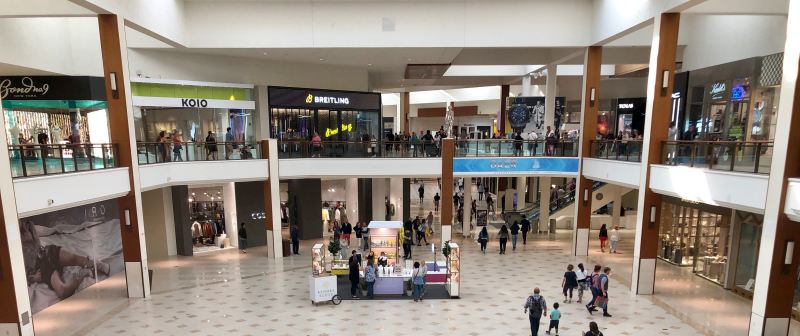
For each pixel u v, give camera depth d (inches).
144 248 538.3
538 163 743.7
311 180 859.4
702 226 610.9
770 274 362.6
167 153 614.9
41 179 385.7
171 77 703.1
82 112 631.2
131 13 509.7
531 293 540.7
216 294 545.6
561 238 872.9
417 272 513.0
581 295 510.3
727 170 411.2
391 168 735.7
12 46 498.6
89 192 445.4
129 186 514.0
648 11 533.0
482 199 1334.9
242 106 765.3
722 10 494.3
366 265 568.4
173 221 753.6
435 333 424.2
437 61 823.1
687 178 459.8
